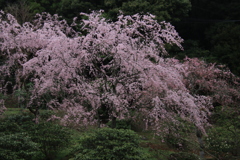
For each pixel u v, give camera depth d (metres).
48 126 7.28
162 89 8.05
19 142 5.82
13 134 6.16
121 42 8.04
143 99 8.77
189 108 7.70
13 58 9.88
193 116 7.81
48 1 20.59
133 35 8.54
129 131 6.11
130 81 8.46
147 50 8.18
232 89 11.52
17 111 12.07
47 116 9.87
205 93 12.58
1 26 9.94
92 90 8.26
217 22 21.69
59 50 7.85
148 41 8.48
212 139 8.45
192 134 9.44
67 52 7.92
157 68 7.53
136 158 5.45
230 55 17.33
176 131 8.59
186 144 8.62
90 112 8.41
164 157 7.72
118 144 5.54
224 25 20.69
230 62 17.45
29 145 5.98
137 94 8.91
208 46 22.48
